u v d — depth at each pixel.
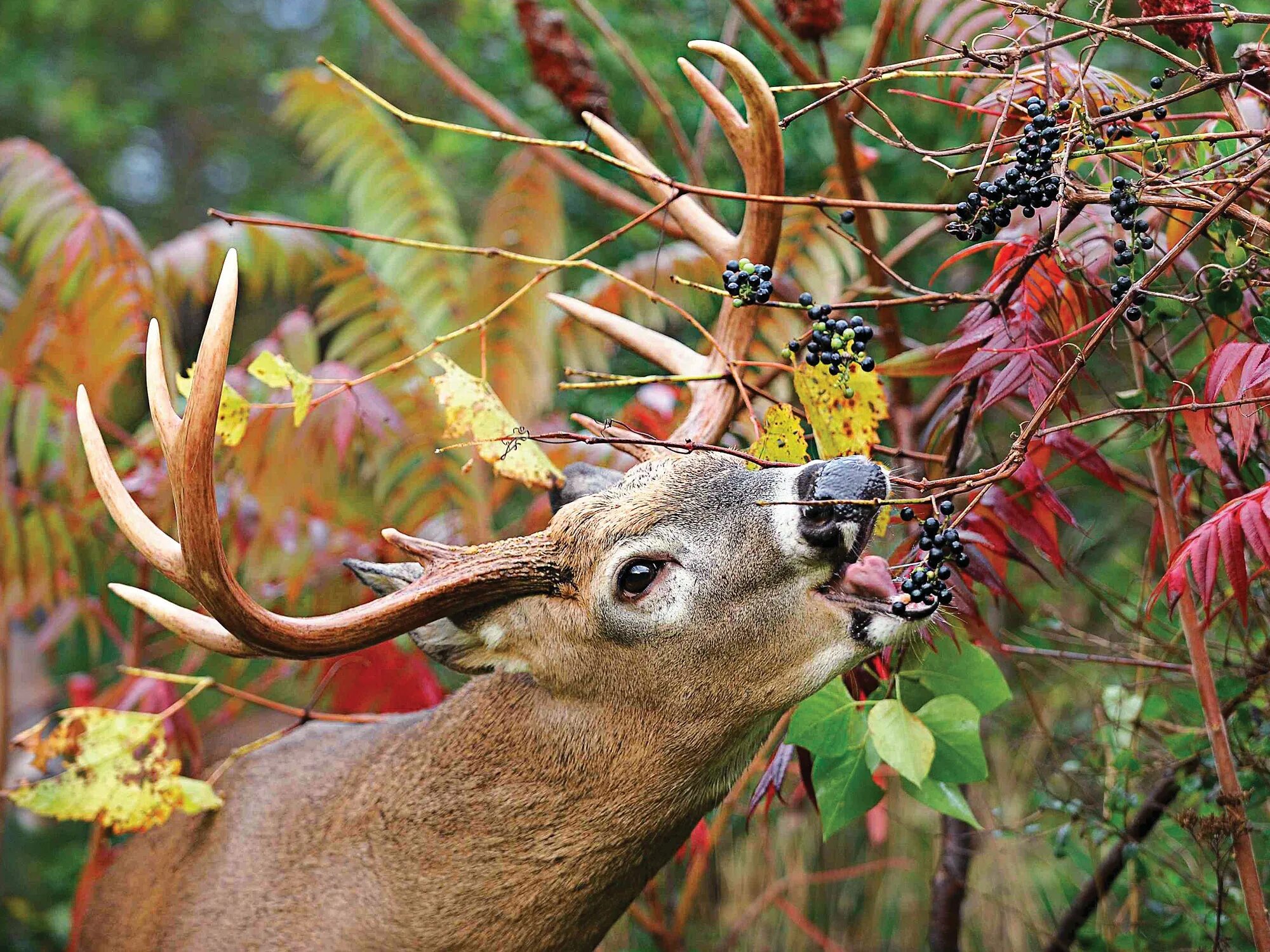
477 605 2.87
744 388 3.16
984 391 3.19
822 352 2.84
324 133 5.50
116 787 3.43
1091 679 4.42
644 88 5.02
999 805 4.55
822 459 3.02
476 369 5.21
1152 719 3.90
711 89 3.14
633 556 2.82
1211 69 2.87
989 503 3.23
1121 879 4.21
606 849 2.98
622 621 2.84
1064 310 3.15
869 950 4.87
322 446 4.34
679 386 4.41
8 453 4.49
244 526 4.48
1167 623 3.98
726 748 2.92
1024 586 4.92
